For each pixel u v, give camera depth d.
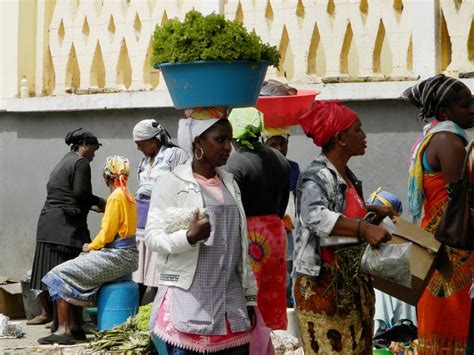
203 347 4.71
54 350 7.09
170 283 4.76
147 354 6.65
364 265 4.84
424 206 5.39
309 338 5.07
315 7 8.55
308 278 5.03
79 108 9.67
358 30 8.41
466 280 5.21
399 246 4.82
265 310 5.73
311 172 4.98
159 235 4.74
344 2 8.45
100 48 9.70
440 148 5.22
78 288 8.11
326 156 5.04
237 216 4.86
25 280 9.33
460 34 7.97
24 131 10.18
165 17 9.29
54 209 8.68
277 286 5.78
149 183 8.38
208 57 4.70
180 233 4.64
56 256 8.64
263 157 5.75
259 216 5.74
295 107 6.50
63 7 9.91
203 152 4.83
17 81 10.16
